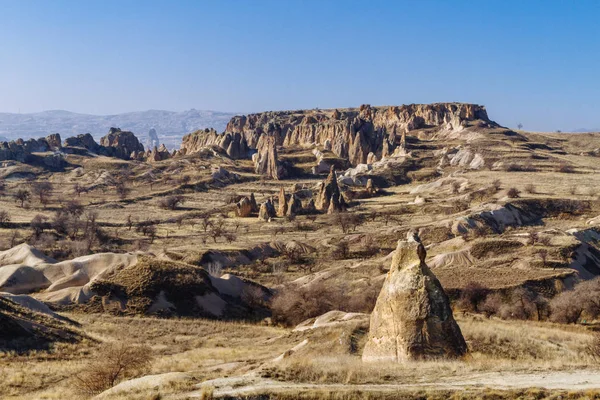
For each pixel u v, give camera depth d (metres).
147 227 144.75
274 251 123.75
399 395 23.70
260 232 146.50
